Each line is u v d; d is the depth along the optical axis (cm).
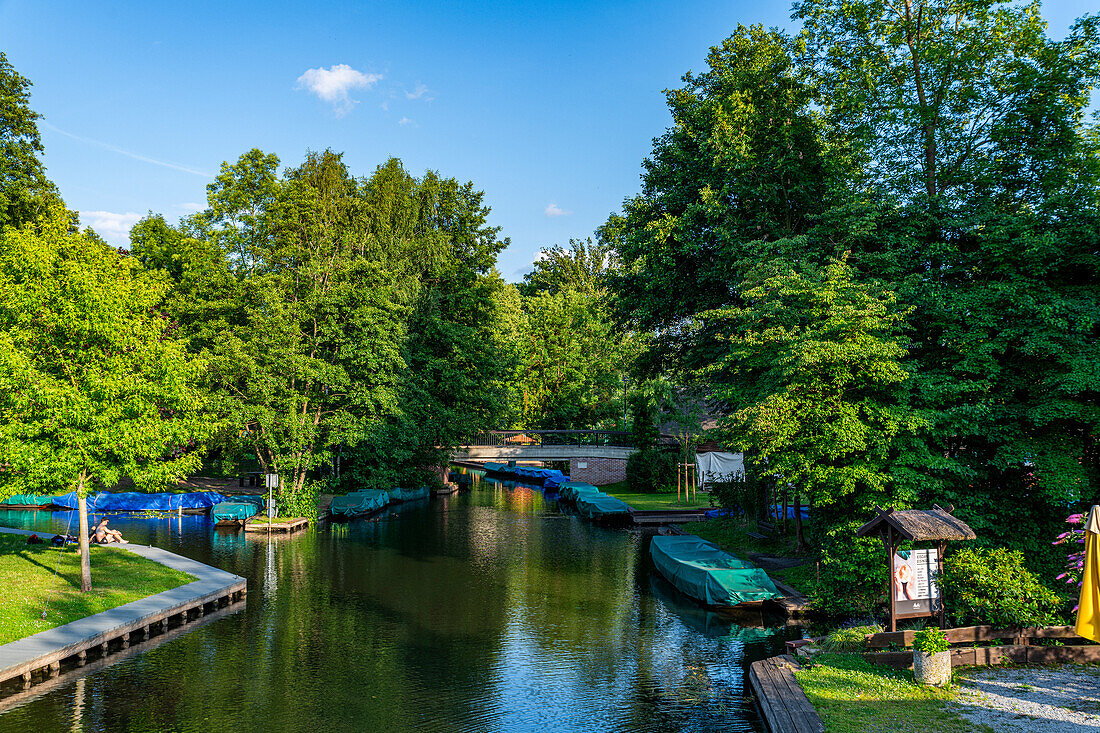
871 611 1920
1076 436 1966
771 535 3200
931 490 1973
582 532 3966
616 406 7731
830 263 2316
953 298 2044
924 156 2656
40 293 1970
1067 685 1257
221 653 1830
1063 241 1944
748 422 2027
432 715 1452
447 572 2862
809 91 2884
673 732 1358
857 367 1978
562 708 1484
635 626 2102
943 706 1177
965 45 2553
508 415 7375
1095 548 1121
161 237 5094
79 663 1711
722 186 2867
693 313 3192
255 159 4628
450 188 5716
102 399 1989
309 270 4034
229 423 3741
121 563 2562
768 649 1878
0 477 1956
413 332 5278
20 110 3850
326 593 2484
